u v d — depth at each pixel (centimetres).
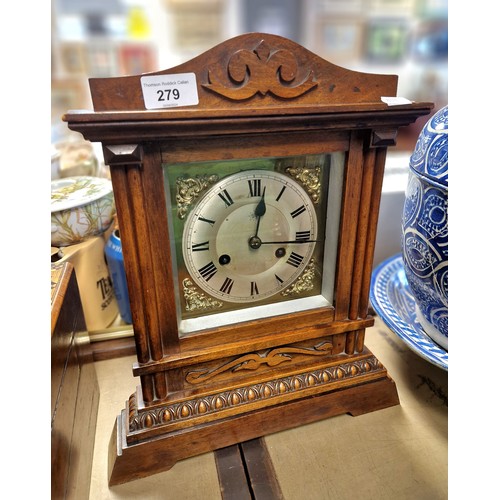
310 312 51
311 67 39
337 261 49
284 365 53
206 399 49
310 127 40
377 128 42
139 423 47
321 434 53
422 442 52
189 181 41
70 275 51
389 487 46
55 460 36
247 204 44
